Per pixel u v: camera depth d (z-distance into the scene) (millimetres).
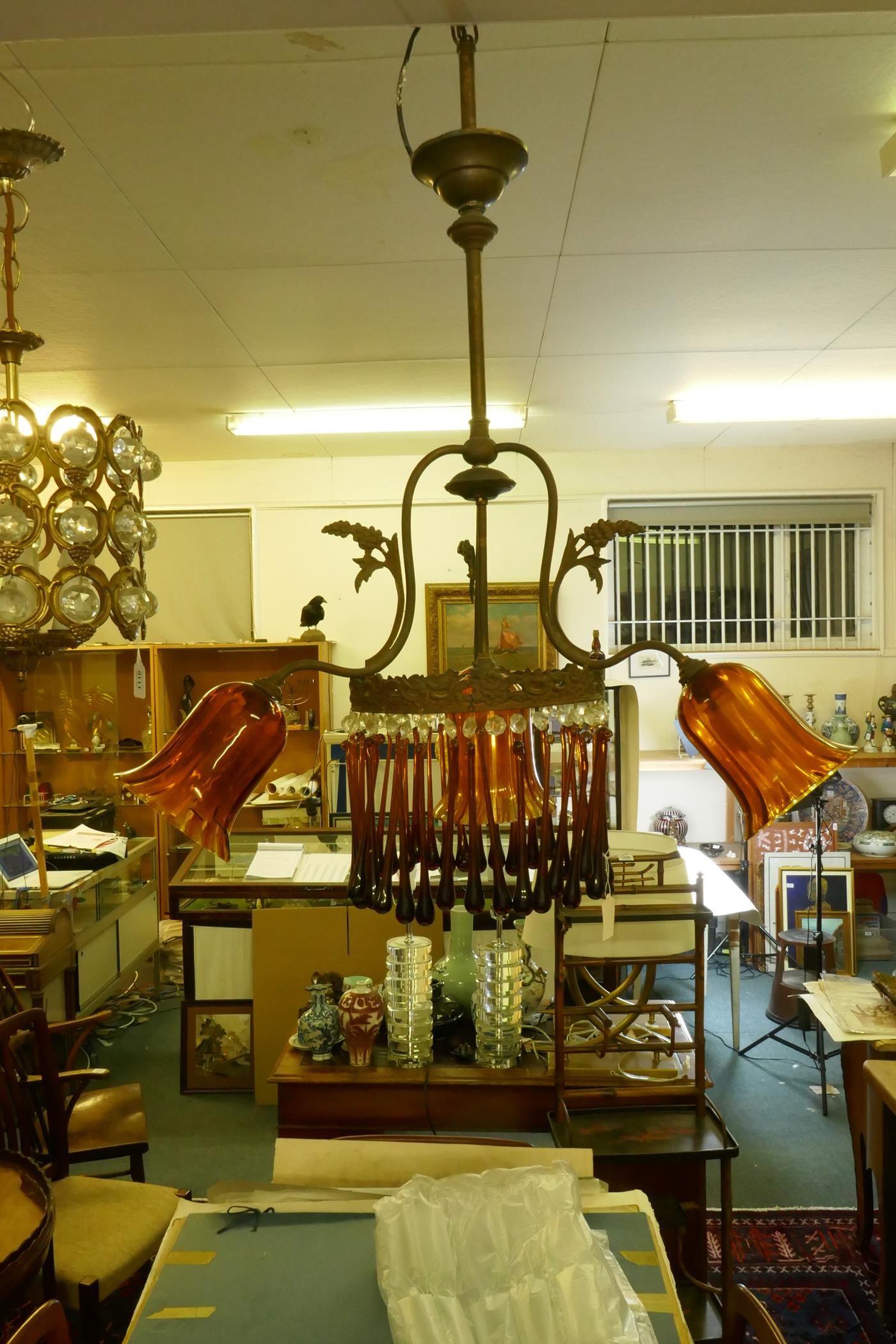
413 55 1827
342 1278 1606
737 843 5668
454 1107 2582
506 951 2656
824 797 5512
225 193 2373
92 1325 1948
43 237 2598
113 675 5883
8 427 2117
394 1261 1498
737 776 1008
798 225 2639
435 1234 1536
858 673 5930
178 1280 1604
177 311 3188
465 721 902
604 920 2387
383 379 4094
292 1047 2789
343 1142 1949
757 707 988
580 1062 2641
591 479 5902
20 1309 1738
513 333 3541
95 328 3350
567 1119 2377
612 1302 1419
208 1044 3867
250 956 3854
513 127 2109
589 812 909
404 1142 1948
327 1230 1735
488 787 902
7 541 2080
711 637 6008
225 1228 1741
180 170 2252
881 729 5812
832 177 2369
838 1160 3330
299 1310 1529
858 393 4531
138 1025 4578
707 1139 2271
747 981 5094
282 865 3939
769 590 6012
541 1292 1420
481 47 1808
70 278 2885
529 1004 2857
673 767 5570
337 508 5898
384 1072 2613
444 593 5766
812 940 4500
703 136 2160
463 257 2795
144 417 4715
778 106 2045
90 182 2303
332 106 2006
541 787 916
